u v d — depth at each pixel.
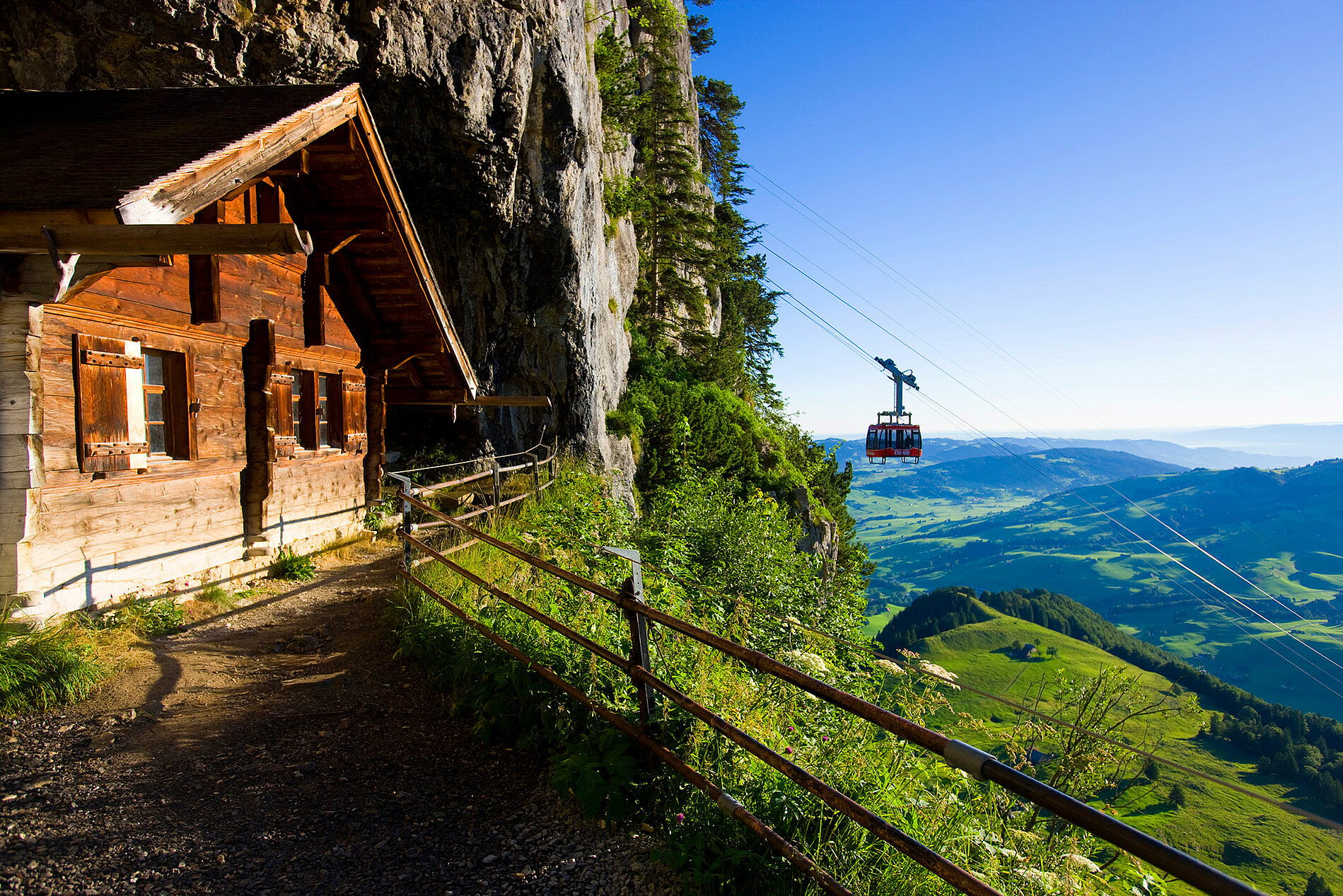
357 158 8.21
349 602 7.75
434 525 11.13
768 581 10.53
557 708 4.27
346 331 10.76
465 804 3.71
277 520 8.74
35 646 4.94
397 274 10.58
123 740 4.34
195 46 9.66
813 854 2.96
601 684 4.30
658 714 3.74
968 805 3.87
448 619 5.78
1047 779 4.50
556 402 18.36
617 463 21.09
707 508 12.01
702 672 4.43
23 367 5.22
